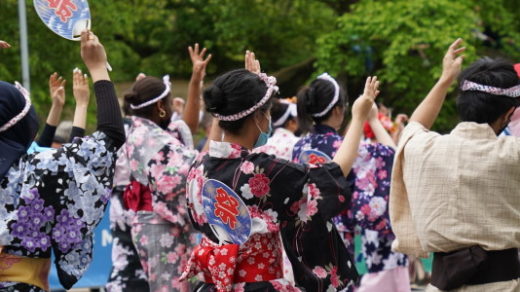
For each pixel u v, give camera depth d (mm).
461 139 5121
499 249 4988
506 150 4988
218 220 4922
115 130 5023
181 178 7992
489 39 25906
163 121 8508
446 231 5039
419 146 5254
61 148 4906
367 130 10773
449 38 21781
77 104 6293
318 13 29109
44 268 4922
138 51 31406
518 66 5199
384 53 23109
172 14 30641
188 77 31109
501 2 24891
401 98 26172
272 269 4855
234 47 30109
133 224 8250
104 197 4945
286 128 10008
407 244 5504
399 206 5539
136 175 8172
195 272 5035
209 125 13820
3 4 21812
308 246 4848
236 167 4895
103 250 12391
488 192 4980
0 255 4738
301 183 4805
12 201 4766
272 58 30047
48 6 5098
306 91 8289
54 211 4820
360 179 8328
